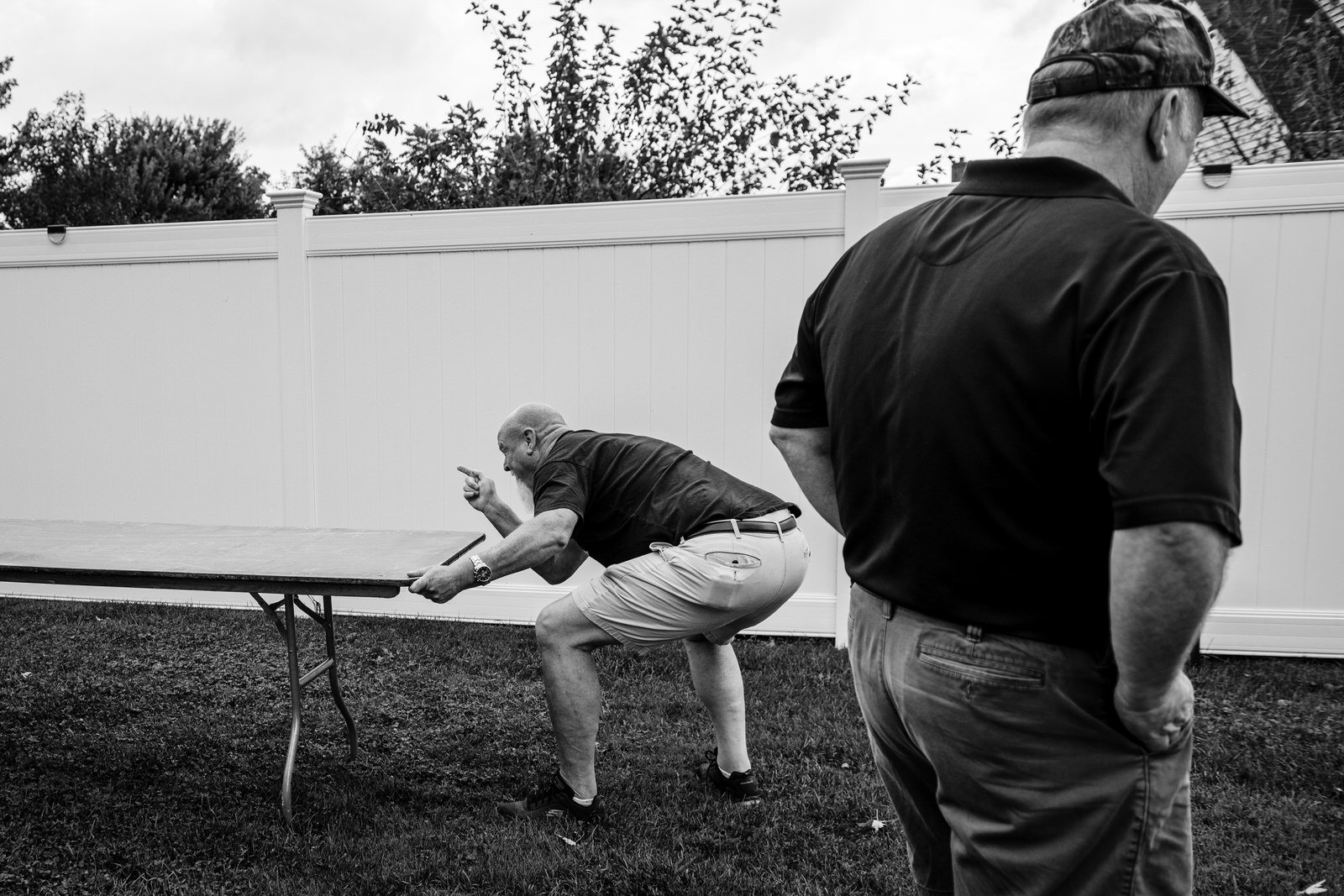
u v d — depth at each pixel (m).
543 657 3.05
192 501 5.84
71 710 4.21
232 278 5.66
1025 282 1.25
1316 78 6.62
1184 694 1.29
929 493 1.33
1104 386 1.16
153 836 3.05
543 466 3.11
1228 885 2.73
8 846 2.98
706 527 2.97
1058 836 1.34
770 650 5.04
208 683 4.57
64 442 5.96
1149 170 1.39
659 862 2.86
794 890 2.71
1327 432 4.66
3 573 3.14
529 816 3.14
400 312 5.51
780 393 1.79
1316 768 3.53
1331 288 4.59
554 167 9.30
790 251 5.07
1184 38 1.34
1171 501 1.07
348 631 5.38
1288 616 4.78
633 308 5.27
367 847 2.96
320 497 5.70
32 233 5.83
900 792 1.66
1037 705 1.31
